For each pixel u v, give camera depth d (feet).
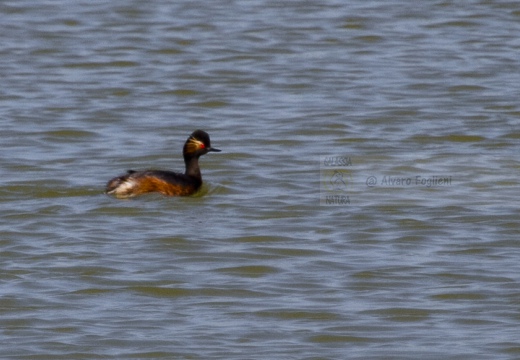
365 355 42.32
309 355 42.34
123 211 57.62
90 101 82.64
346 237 55.01
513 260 51.83
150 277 49.47
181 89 85.97
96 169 66.28
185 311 46.24
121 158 68.74
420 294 47.98
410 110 80.28
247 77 89.45
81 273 49.85
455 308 46.57
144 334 43.98
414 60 93.86
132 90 85.71
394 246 53.78
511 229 55.98
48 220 56.34
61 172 65.36
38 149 70.64
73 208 58.18
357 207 59.41
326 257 52.16
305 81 88.38
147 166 67.31
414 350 42.80
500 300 47.29
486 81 87.86
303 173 65.82
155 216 57.11
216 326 44.78
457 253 52.75
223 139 73.26
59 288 48.32
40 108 80.64
